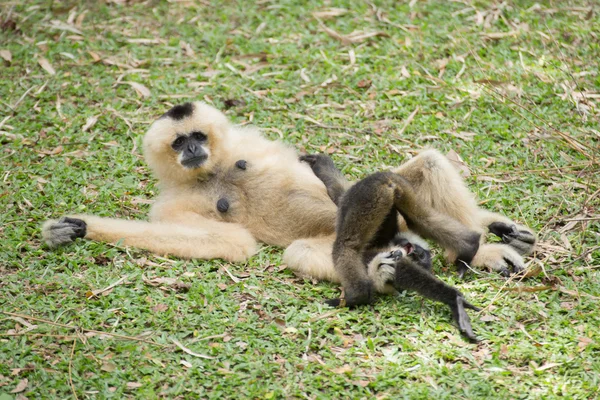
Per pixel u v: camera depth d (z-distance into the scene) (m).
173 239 11.27
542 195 12.57
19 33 17.72
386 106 15.09
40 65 16.53
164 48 17.16
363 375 8.82
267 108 15.19
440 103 15.09
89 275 10.69
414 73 15.99
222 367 8.98
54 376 8.80
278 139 13.84
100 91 15.71
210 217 11.97
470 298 10.16
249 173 11.91
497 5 18.05
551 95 15.18
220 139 12.16
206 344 9.34
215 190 12.05
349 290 9.97
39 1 18.88
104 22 18.14
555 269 10.85
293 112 15.04
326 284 10.70
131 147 14.22
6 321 9.73
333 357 9.12
